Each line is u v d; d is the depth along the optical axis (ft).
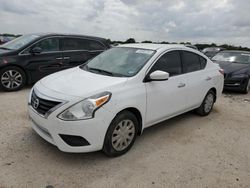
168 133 14.29
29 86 23.31
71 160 10.56
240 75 26.21
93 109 9.62
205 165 11.00
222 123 16.66
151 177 9.79
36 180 9.09
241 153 12.42
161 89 12.69
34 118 10.64
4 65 20.25
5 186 8.63
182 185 9.46
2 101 17.94
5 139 11.93
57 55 23.31
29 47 21.75
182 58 14.78
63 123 9.46
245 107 21.38
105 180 9.39
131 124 11.37
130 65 12.63
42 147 11.40
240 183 9.87
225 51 33.06
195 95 15.67
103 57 14.65
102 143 10.23
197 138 13.87
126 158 11.09
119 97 10.51
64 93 10.05
